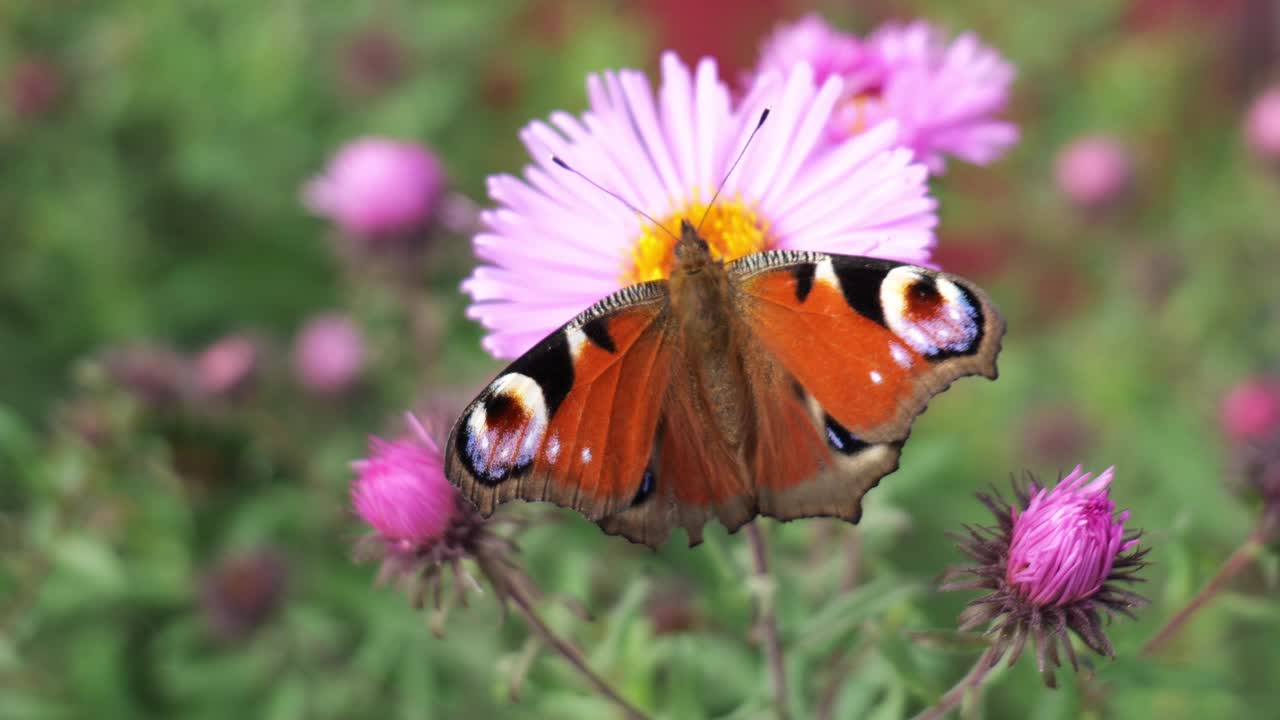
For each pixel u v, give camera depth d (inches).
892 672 8.7
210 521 12.6
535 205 8.5
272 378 13.8
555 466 7.9
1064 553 7.6
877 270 7.7
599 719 9.3
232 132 16.4
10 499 12.8
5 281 16.1
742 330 7.9
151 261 16.4
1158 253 15.8
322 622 12.2
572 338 7.9
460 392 13.1
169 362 12.6
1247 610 8.9
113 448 12.0
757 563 8.7
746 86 9.3
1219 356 15.7
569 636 9.8
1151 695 11.2
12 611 12.0
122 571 12.2
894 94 8.9
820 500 7.9
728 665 9.8
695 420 7.9
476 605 11.4
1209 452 13.7
